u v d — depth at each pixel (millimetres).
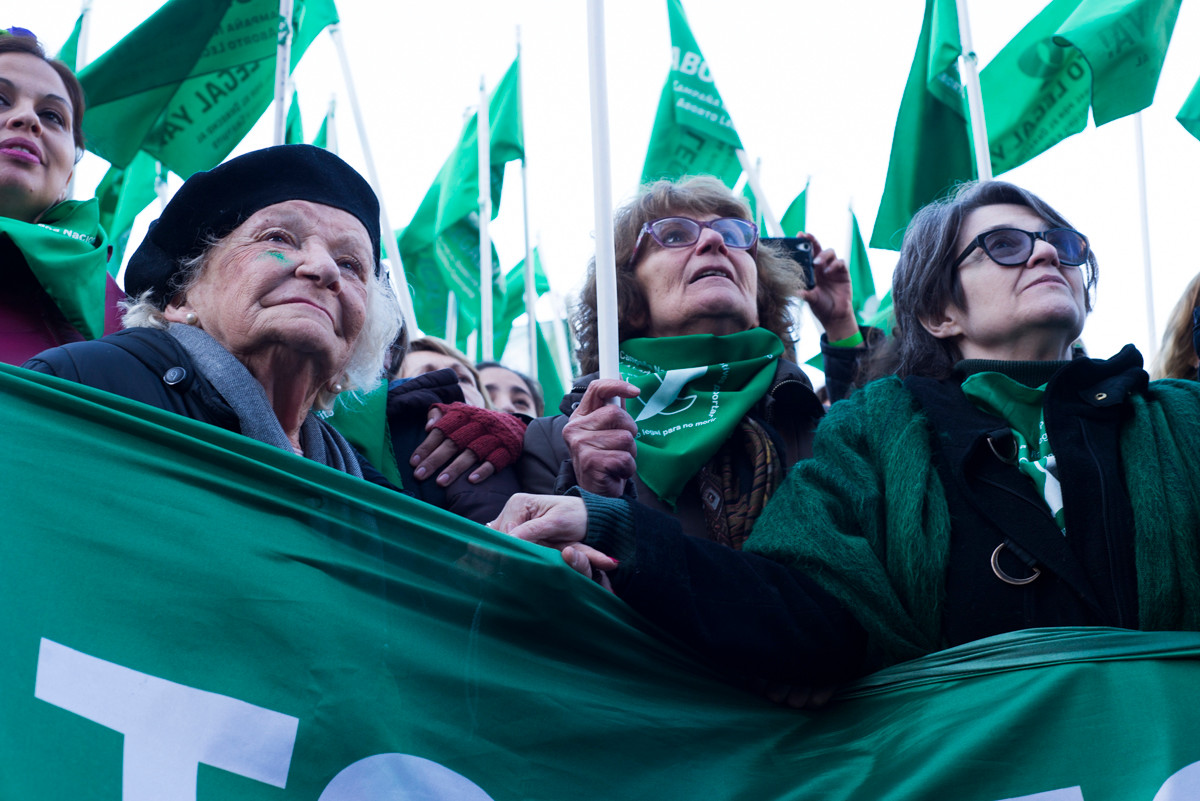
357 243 2242
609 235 2422
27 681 1507
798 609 2082
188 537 1721
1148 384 2303
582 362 3408
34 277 2941
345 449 2365
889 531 2158
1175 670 1900
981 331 2477
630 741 1882
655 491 2725
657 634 2014
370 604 1792
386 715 1705
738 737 1986
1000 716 1894
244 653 1657
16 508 1656
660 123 5387
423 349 4352
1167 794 1766
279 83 4145
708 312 3133
